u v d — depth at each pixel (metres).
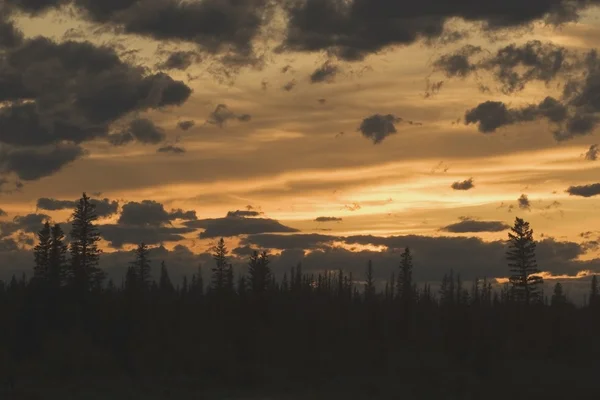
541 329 107.12
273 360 100.56
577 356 98.31
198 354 98.56
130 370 94.00
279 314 116.88
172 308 115.06
